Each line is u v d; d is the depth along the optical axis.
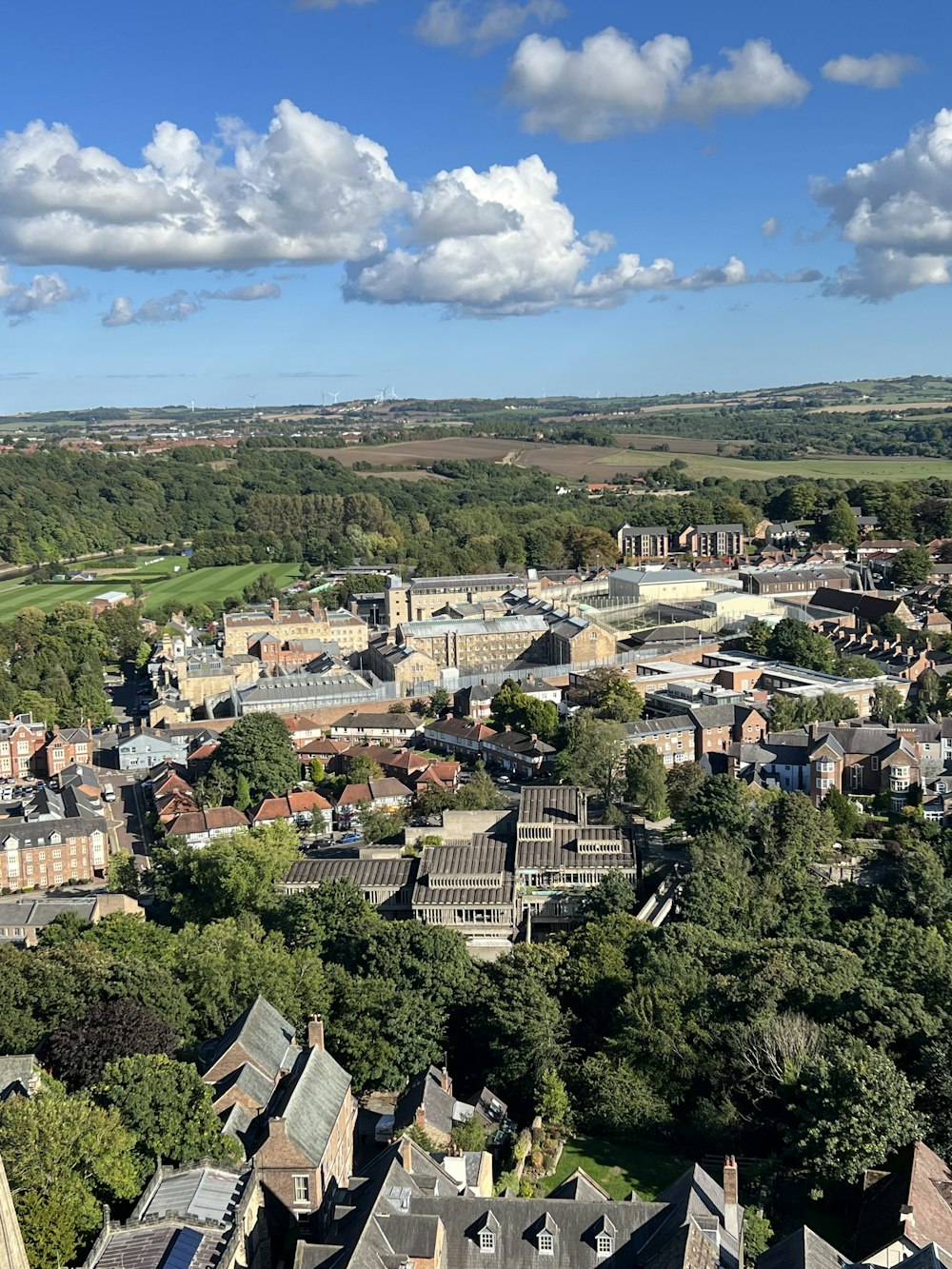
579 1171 122.56
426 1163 125.19
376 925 191.25
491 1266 108.88
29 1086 132.75
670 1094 158.75
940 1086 143.38
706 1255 103.25
